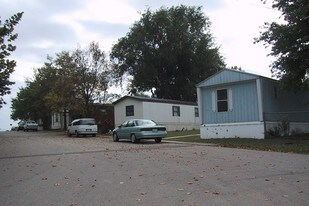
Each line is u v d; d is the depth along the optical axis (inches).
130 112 1459.2
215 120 993.5
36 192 328.8
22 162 550.0
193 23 2209.6
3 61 585.6
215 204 271.0
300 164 468.8
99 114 1615.4
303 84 904.3
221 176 386.0
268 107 928.3
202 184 346.6
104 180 379.9
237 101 951.0
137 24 2176.4
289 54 882.1
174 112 1552.7
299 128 1031.6
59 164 514.9
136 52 2175.2
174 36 2101.4
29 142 1043.3
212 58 2182.6
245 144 770.2
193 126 1649.9
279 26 879.1
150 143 913.5
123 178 388.8
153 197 298.0
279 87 928.9
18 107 2504.9
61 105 1587.1
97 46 1598.2
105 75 1608.0
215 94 997.8
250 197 290.7
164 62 2124.8
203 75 2191.2
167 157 568.7
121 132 990.4
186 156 578.2
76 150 733.3
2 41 579.2
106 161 535.5
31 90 2220.7
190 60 2150.6
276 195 296.4
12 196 314.8
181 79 2188.7
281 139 837.2
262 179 365.7
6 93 1594.5
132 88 2271.2
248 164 473.4
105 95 1612.9
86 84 1578.5
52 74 1975.9
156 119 1457.9
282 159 522.9
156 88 2263.8
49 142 1021.2
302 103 1124.5
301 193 301.9
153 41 2169.0
